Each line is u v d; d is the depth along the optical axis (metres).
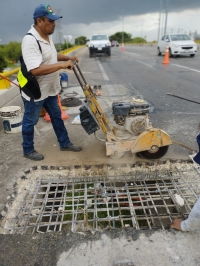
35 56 2.61
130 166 3.12
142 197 2.79
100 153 3.45
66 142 3.52
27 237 2.11
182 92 6.79
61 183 2.98
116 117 3.16
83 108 3.06
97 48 18.67
